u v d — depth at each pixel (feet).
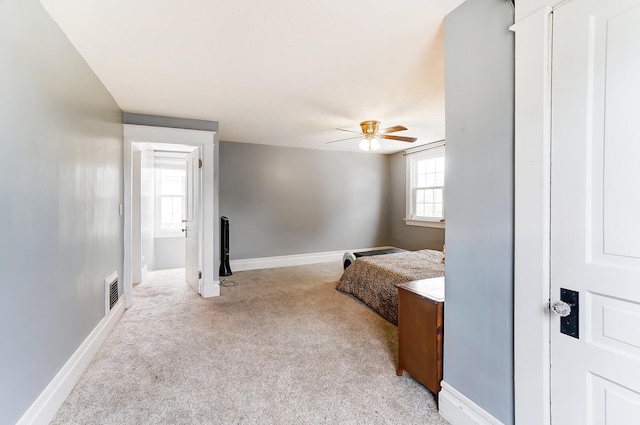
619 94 3.07
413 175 18.61
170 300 11.40
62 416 5.21
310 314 10.00
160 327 8.93
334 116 11.33
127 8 4.90
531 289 3.84
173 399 5.66
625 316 3.09
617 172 3.11
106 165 8.41
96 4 4.81
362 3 4.80
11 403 4.18
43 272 5.00
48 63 5.09
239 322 9.32
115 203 9.37
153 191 16.96
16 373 4.29
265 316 9.82
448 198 5.11
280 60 6.78
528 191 3.84
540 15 3.66
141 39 5.86
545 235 3.70
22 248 4.42
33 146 4.69
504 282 4.22
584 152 3.34
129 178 10.57
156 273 15.87
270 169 17.24
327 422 5.11
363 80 7.96
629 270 3.04
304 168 18.15
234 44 6.08
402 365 6.37
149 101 9.46
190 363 6.93
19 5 4.29
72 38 5.80
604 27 3.15
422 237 17.94
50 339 5.22
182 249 17.58
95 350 7.29
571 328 3.50
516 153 3.97
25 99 4.46
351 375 6.49
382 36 5.80
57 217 5.47
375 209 20.24
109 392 5.86
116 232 9.46
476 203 4.62
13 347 4.22
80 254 6.53
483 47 4.46
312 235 18.48
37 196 4.81
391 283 9.77
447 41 5.09
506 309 4.20
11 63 4.14
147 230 15.83
